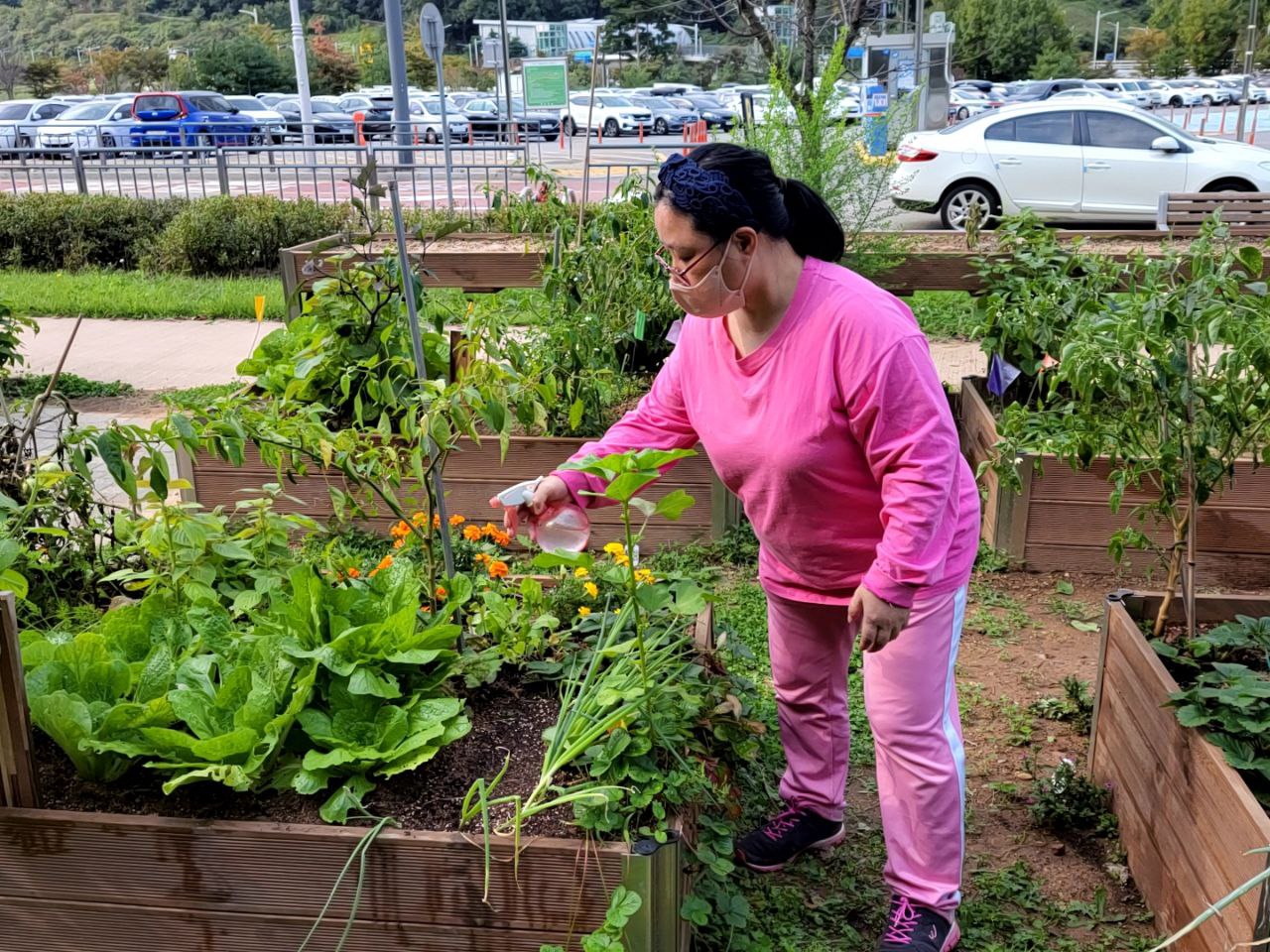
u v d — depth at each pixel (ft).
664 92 128.67
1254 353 9.21
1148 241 20.13
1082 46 228.43
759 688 11.42
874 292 6.95
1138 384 9.74
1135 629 9.15
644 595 7.17
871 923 8.49
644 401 8.63
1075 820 9.43
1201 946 7.41
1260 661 9.13
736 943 7.98
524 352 14.78
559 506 8.07
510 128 67.87
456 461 15.02
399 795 7.32
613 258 17.42
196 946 7.08
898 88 57.52
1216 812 7.28
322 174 67.51
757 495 7.64
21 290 35.27
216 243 38.34
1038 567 14.44
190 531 8.52
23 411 11.59
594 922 6.68
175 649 8.43
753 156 6.79
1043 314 15.15
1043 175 43.37
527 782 7.51
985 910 8.56
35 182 67.00
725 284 6.76
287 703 7.66
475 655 8.71
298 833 6.72
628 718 7.25
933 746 7.49
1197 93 123.03
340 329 15.67
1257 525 13.66
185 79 197.57
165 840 6.85
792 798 9.00
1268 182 41.93
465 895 6.74
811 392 6.98
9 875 7.08
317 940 6.93
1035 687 11.91
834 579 7.82
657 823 6.94
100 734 7.25
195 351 28.40
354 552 13.58
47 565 10.09
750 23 39.32
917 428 6.75
